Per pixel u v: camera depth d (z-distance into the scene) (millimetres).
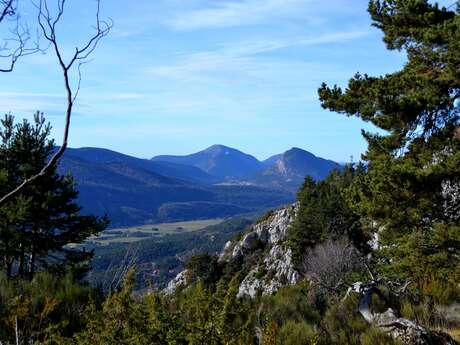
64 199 17344
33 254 17125
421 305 8141
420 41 10961
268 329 5434
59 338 4777
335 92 11102
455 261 11688
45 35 2109
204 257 47219
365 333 6953
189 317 5168
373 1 11984
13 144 16438
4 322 5227
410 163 10305
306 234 40406
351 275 15883
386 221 11133
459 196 10359
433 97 9828
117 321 4754
